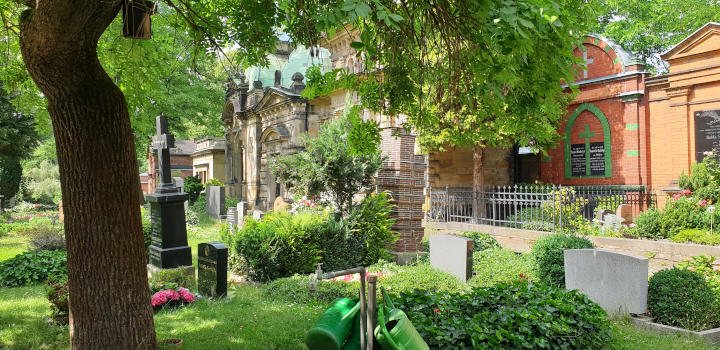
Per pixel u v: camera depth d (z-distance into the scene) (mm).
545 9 2961
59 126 4426
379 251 12859
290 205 16844
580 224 14750
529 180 23922
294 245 11258
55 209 38281
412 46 5328
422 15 4988
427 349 4035
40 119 7531
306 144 13945
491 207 21703
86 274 4520
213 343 6098
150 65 7434
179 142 55062
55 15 3805
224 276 9094
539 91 4238
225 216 25547
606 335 6055
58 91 4309
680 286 7227
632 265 7434
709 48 17016
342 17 2777
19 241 17953
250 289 9953
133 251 4730
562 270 9211
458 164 23125
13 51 7281
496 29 3051
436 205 20000
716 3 22406
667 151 18422
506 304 5855
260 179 30703
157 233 11523
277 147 28391
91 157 4465
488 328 5152
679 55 17875
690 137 17703
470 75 4871
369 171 12922
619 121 19750
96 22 4105
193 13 5922
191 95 29578
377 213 12914
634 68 19109
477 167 19719
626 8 25828
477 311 5754
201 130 55812
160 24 6992
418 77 5781
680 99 17969
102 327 4512
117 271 4590
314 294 8898
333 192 13320
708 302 6996
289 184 14125
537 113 5824
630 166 19328
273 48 6125
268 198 29156
